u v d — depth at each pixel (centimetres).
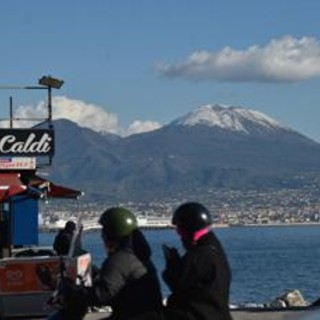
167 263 1045
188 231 1030
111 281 1045
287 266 8569
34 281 1881
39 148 2539
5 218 2428
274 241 17725
